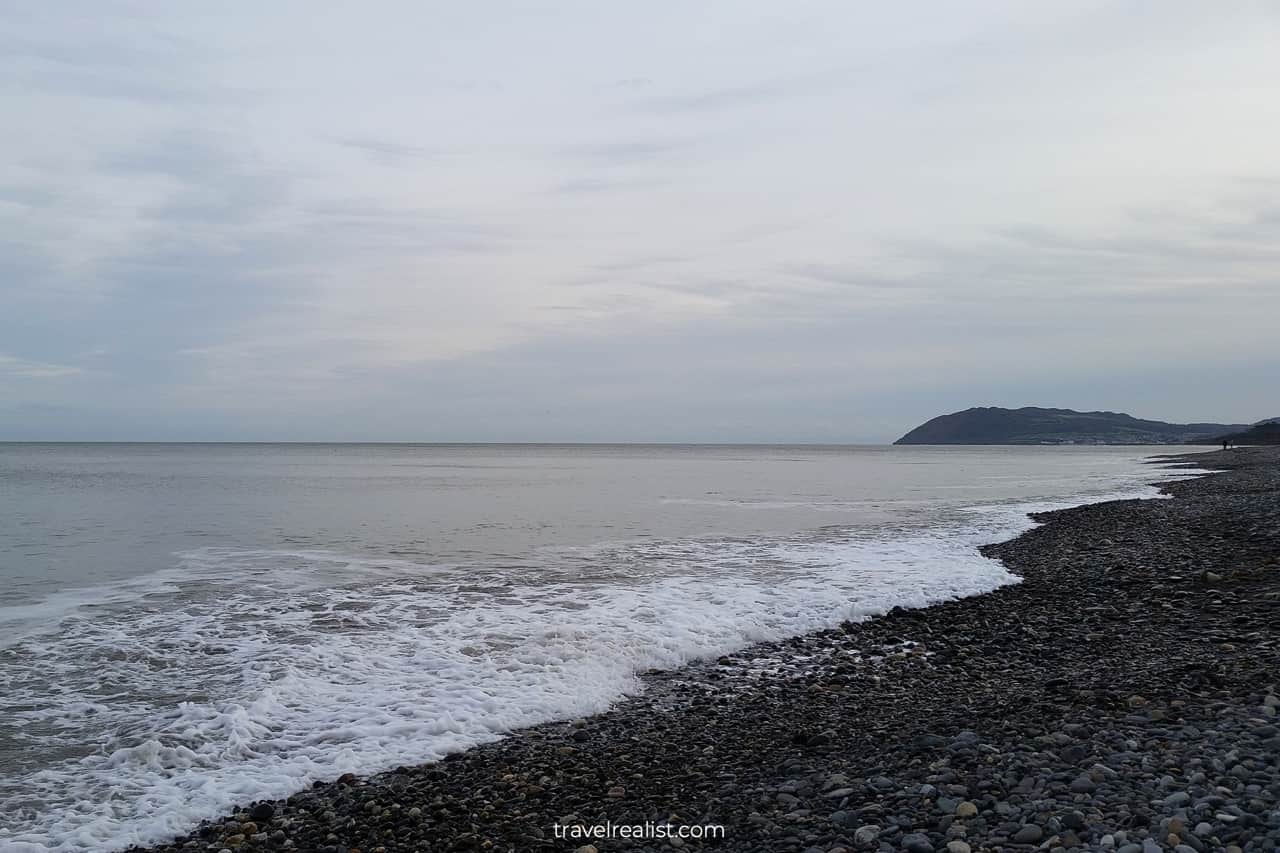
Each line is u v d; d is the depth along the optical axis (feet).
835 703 37.60
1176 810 21.89
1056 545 85.25
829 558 80.48
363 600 60.75
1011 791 24.85
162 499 155.63
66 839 25.86
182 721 35.91
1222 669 36.14
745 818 25.16
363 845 24.63
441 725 35.35
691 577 70.23
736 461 456.04
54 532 102.42
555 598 61.31
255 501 151.84
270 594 63.00
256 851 24.71
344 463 402.72
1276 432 601.21
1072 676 38.32
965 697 36.94
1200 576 60.54
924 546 88.58
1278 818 20.83
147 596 62.28
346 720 36.24
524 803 27.30
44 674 42.65
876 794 25.75
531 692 39.73
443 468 336.70
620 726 35.55
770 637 50.72
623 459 514.27
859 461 447.01
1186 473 240.94
